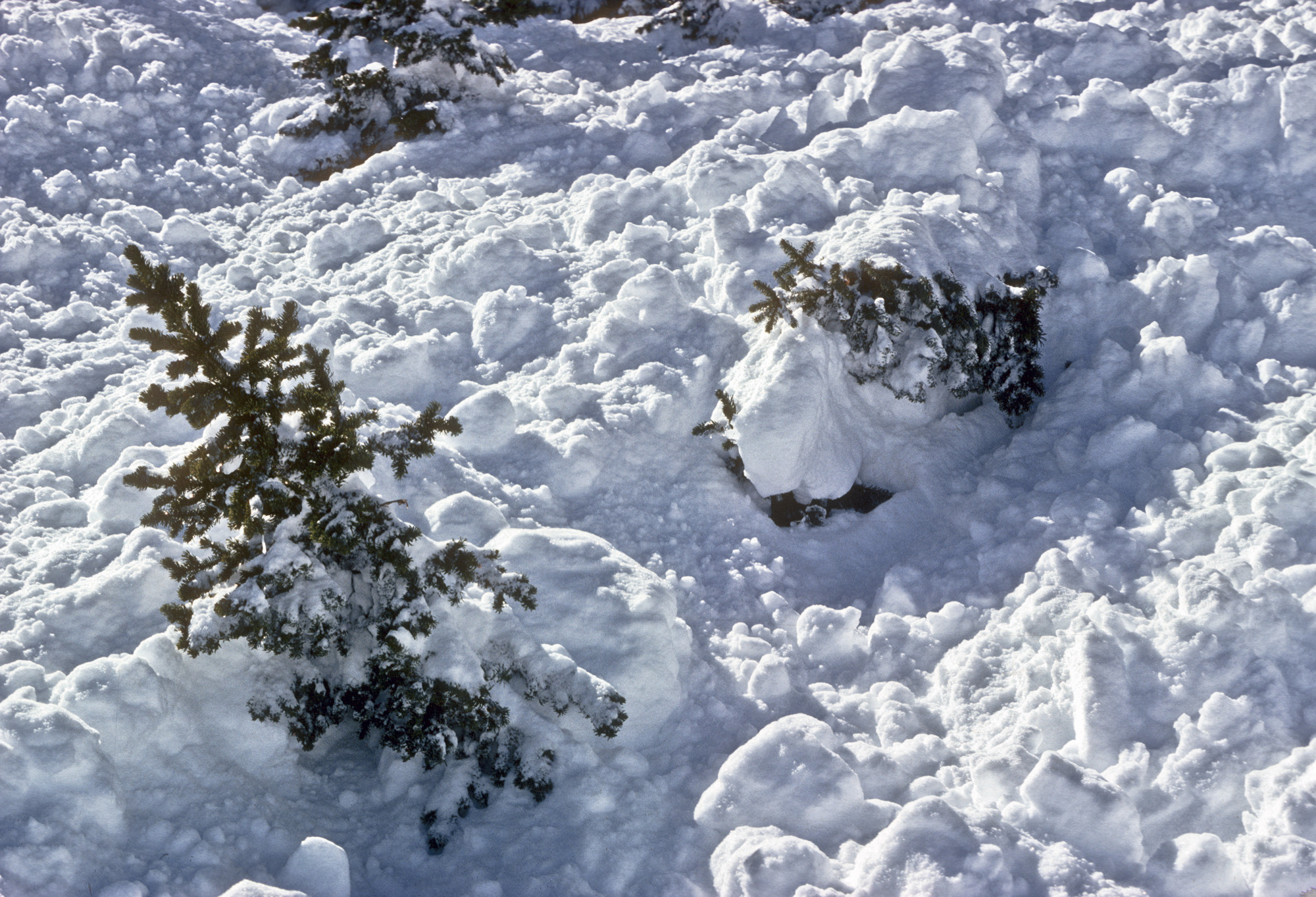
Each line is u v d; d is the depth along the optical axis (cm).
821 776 443
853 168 916
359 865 423
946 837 406
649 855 434
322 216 1014
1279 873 382
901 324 679
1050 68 1138
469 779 450
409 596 451
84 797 386
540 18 1561
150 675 435
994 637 539
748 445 634
